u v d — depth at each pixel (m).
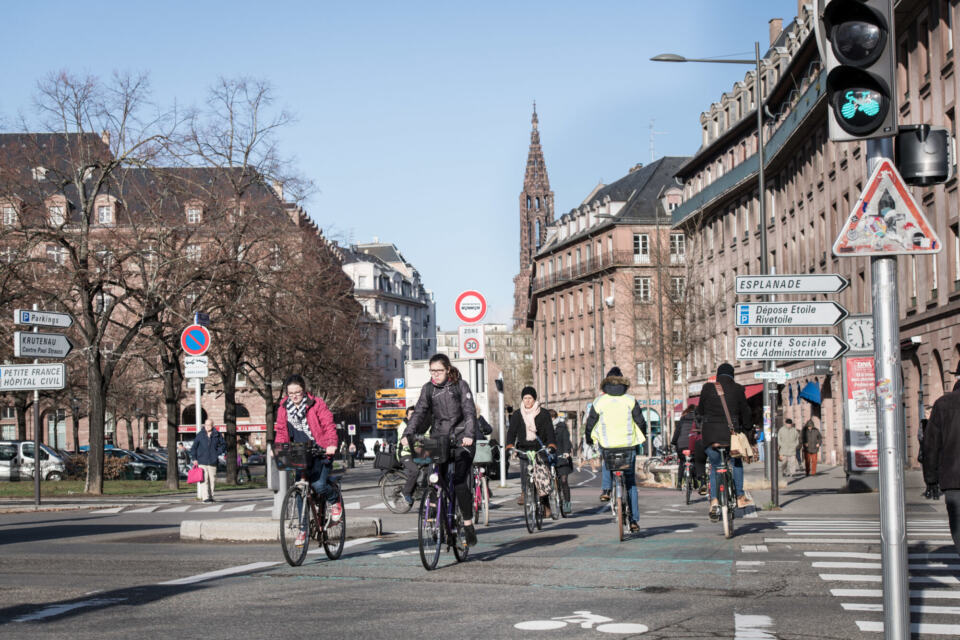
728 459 14.55
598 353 98.25
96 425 35.09
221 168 37.09
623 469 14.09
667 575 10.47
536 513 16.08
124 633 7.65
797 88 55.50
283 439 11.97
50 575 11.02
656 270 66.44
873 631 7.57
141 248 35.31
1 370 24.33
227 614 8.43
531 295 117.12
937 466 9.30
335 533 12.20
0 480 49.50
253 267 36.47
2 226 34.25
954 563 11.64
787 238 57.88
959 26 33.50
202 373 27.59
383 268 151.25
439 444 11.09
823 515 19.30
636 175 102.81
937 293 36.47
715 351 71.81
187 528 14.99
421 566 11.40
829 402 51.38
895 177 6.39
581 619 8.08
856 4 6.24
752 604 8.76
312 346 43.56
